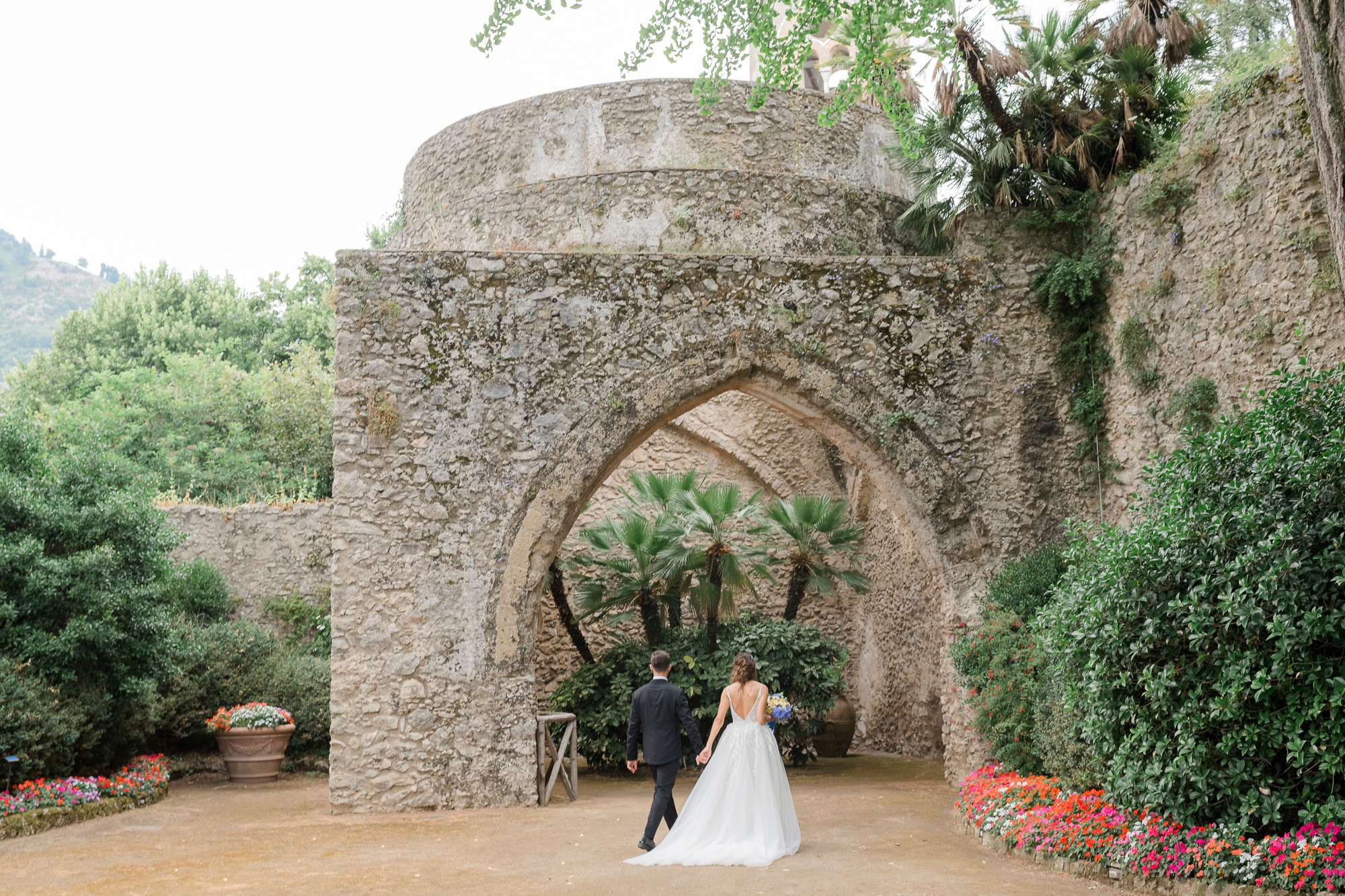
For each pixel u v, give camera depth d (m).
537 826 8.04
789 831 6.74
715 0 8.40
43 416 20.94
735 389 10.30
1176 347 8.78
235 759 11.06
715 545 11.95
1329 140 4.70
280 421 19.89
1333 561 5.25
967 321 10.17
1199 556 5.73
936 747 12.82
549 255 9.89
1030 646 8.48
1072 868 5.96
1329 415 5.58
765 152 14.35
